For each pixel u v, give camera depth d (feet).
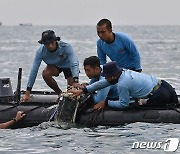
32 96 82.58
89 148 62.75
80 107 74.33
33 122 75.00
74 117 73.72
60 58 80.28
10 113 76.07
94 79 74.49
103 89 73.61
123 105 72.33
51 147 63.67
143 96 73.15
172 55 270.05
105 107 73.92
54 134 69.82
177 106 75.20
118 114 73.51
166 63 209.15
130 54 77.87
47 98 82.28
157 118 73.15
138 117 73.36
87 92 72.49
